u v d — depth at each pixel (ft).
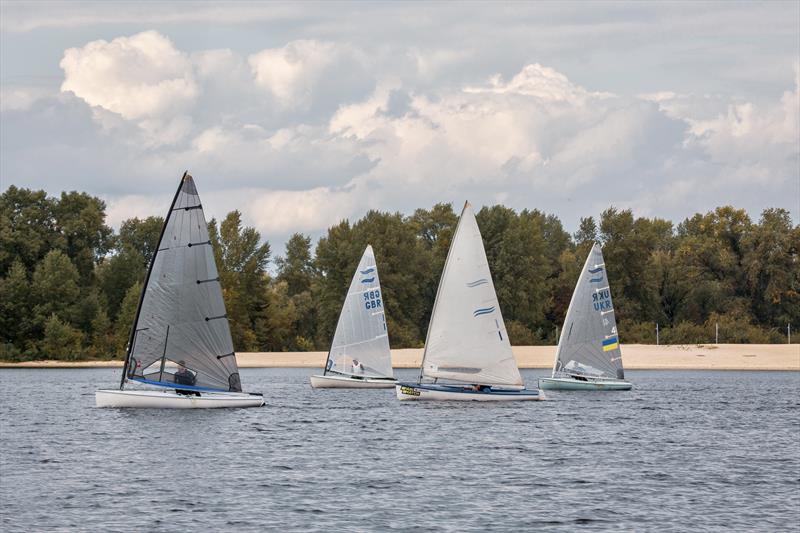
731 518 376.89
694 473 474.49
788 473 475.72
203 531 352.69
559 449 551.59
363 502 399.65
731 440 599.16
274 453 526.57
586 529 359.05
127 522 364.99
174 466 483.51
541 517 376.07
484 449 548.31
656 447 564.30
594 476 463.83
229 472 467.52
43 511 381.81
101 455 516.32
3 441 568.82
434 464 494.59
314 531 352.90
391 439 585.63
